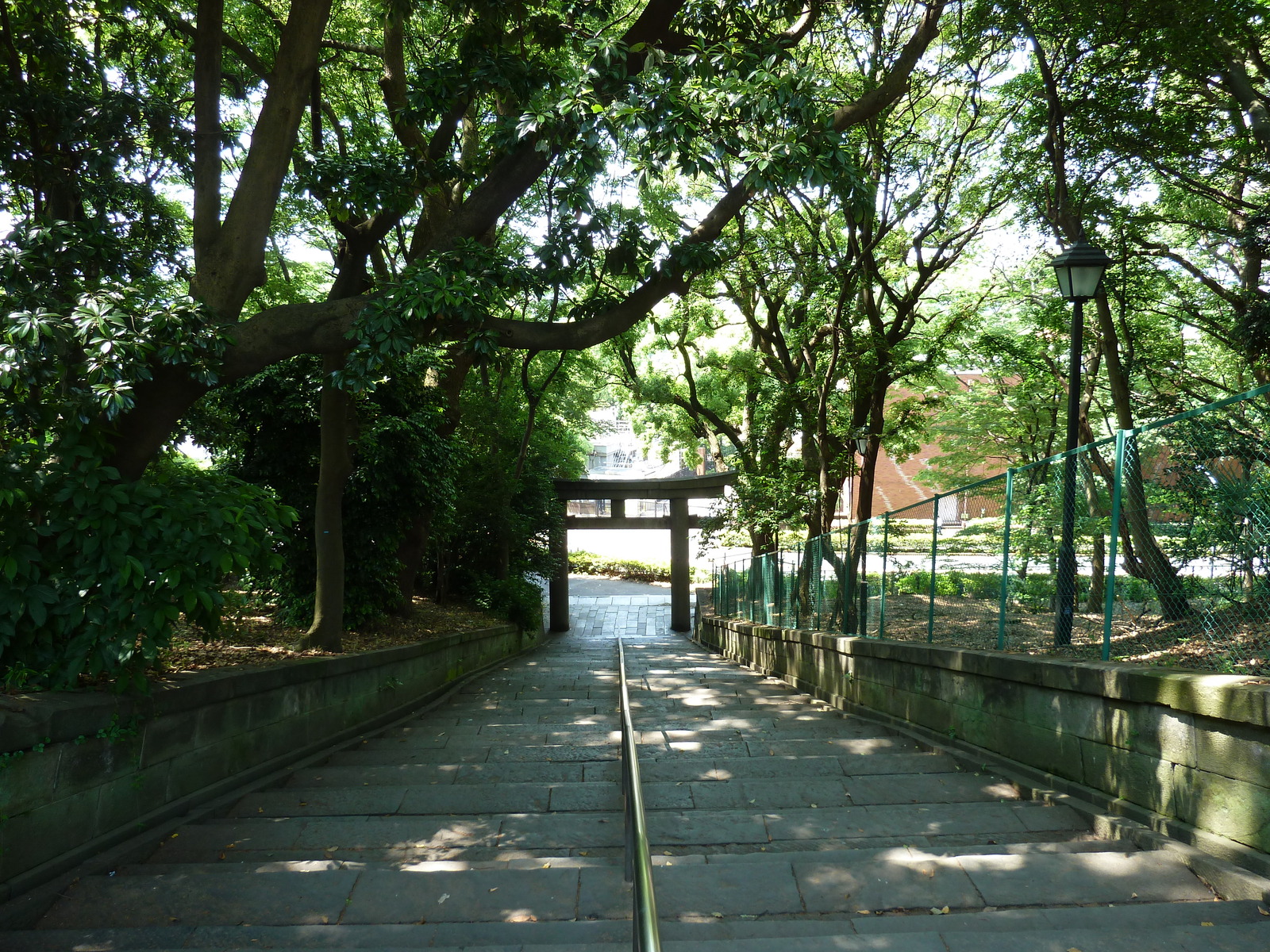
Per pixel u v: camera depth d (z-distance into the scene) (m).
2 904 3.45
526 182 7.09
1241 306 10.40
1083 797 4.84
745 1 8.44
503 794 5.24
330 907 3.52
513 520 18.70
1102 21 9.05
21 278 5.18
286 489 10.46
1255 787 3.67
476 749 6.91
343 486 9.06
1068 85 9.98
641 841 2.62
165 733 4.79
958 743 6.50
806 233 13.20
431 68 7.40
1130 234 10.65
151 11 8.45
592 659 18.89
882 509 36.75
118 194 7.83
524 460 20.42
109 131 7.50
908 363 12.66
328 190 7.58
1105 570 6.86
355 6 11.84
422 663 10.52
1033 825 4.57
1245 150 10.12
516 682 13.19
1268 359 9.94
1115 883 3.61
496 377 19.62
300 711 6.70
